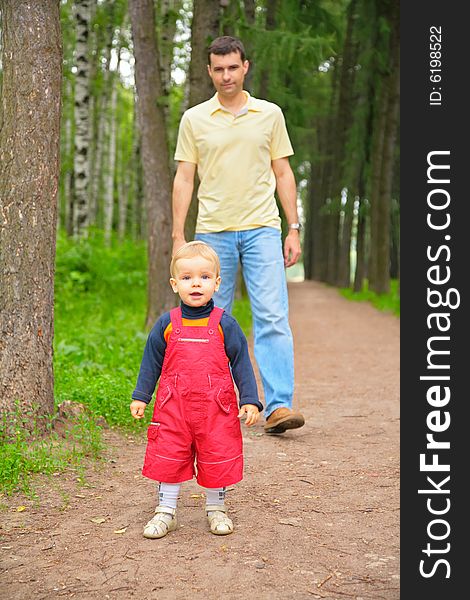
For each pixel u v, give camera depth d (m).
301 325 16.31
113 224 37.59
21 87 4.64
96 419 5.37
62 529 3.50
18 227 4.68
